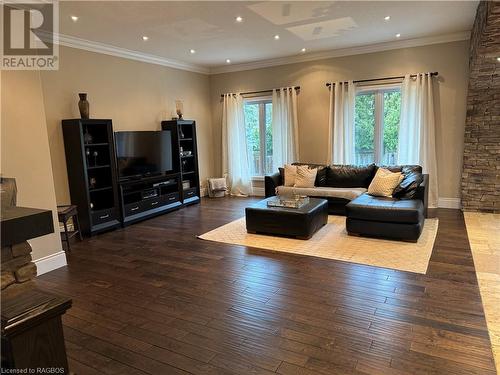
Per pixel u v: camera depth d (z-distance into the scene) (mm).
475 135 5270
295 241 4254
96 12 3826
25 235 1494
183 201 6512
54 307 1419
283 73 6793
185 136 6867
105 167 5020
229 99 7410
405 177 4898
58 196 4750
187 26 4465
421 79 5555
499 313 2461
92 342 2293
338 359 2033
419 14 4312
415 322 2385
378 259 3561
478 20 3797
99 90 5305
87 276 3396
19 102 3344
